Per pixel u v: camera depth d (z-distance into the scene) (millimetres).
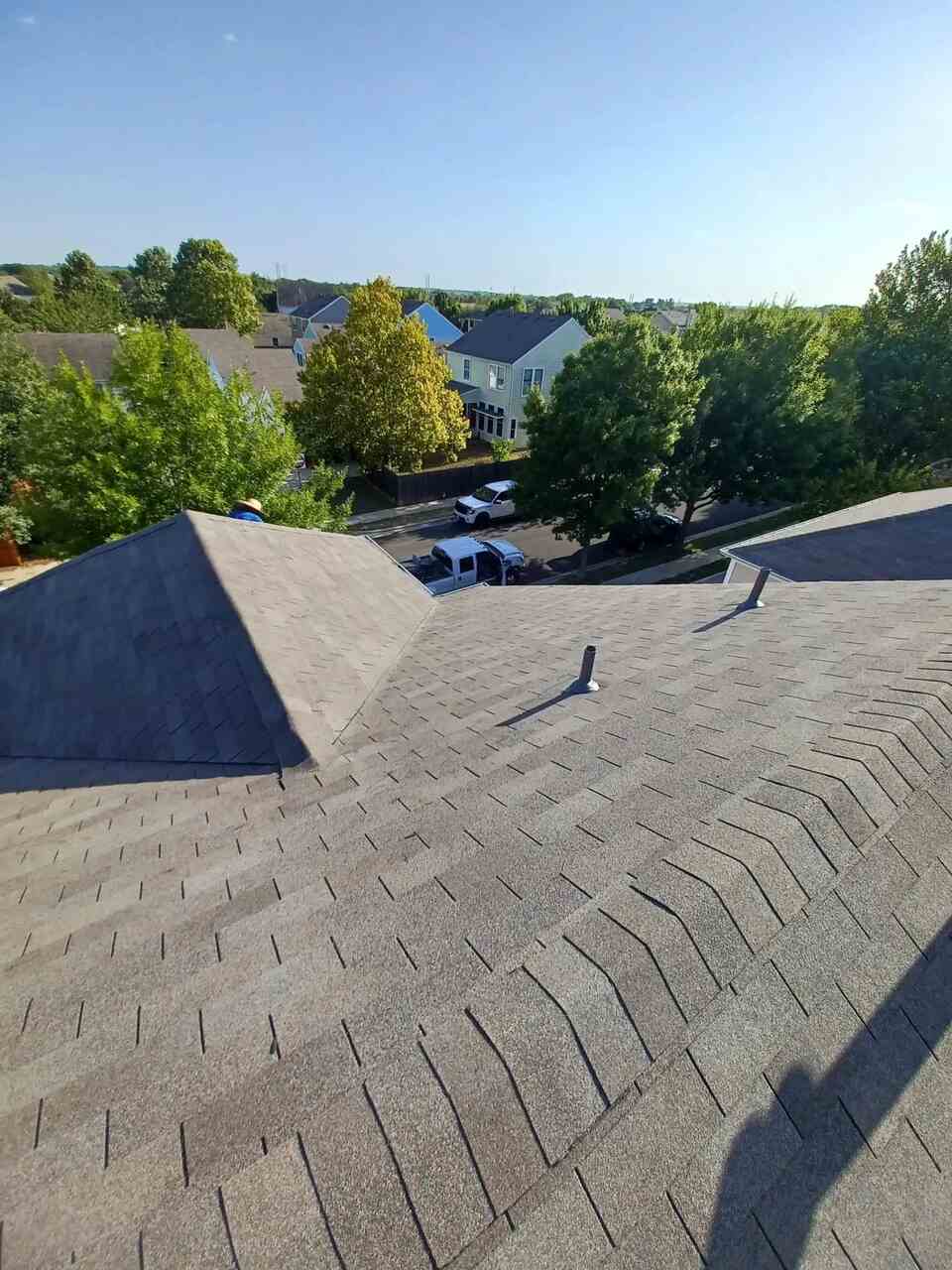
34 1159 1661
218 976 2338
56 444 13734
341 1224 1410
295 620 6648
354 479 31406
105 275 75938
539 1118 1586
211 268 59500
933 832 2656
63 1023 2244
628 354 18562
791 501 23359
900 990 2111
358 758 4680
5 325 21281
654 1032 1782
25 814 4684
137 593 6738
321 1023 1951
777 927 2133
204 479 14312
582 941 1995
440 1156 1512
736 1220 1545
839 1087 1842
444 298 74812
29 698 6281
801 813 2520
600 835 2756
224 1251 1383
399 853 3039
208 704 5367
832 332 29344
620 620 7535
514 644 7355
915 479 21906
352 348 27297
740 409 21297
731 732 3625
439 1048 1735
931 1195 1711
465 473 29844
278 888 2947
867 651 4453
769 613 6367
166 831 3916
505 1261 1389
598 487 20031
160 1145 1631
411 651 7766
